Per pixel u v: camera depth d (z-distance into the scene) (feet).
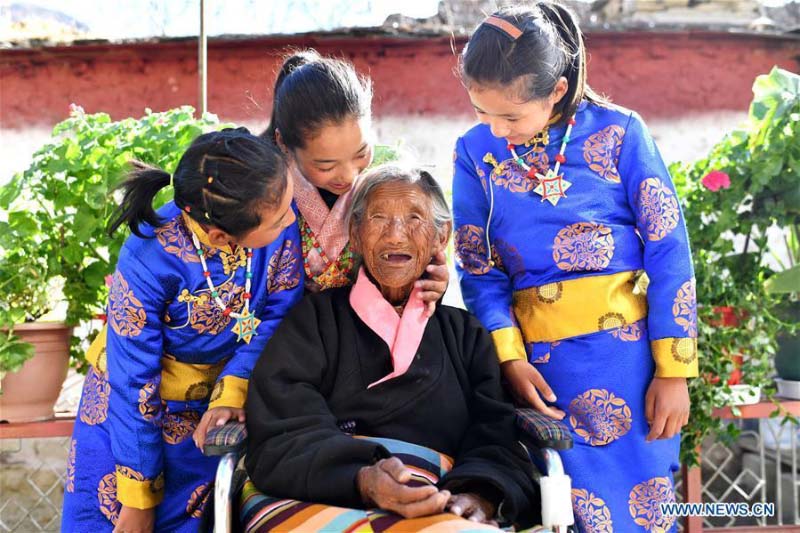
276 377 7.29
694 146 19.94
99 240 10.36
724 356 10.44
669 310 7.70
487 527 5.93
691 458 10.48
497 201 8.14
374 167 8.19
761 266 11.14
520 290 8.25
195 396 7.91
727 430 10.81
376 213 7.52
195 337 7.72
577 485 7.82
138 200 7.32
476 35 7.39
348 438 6.72
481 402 7.40
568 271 7.93
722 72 19.93
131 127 10.80
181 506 7.80
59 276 10.68
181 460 7.86
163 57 20.02
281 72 8.30
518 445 7.28
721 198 10.81
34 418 10.29
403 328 7.57
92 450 7.85
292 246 8.02
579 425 7.89
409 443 7.28
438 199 7.77
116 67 20.12
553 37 7.38
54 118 20.24
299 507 6.52
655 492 7.80
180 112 10.89
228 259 7.56
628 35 19.70
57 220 10.27
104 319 10.69
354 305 7.77
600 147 7.91
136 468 7.43
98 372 8.00
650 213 7.82
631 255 8.00
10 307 10.14
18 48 19.69
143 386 7.44
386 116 19.92
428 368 7.51
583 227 7.86
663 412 7.68
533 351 8.12
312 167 7.66
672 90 19.90
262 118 19.90
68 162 10.05
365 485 6.42
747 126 11.44
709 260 10.96
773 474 12.67
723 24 19.83
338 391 7.48
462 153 8.52
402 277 7.54
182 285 7.47
